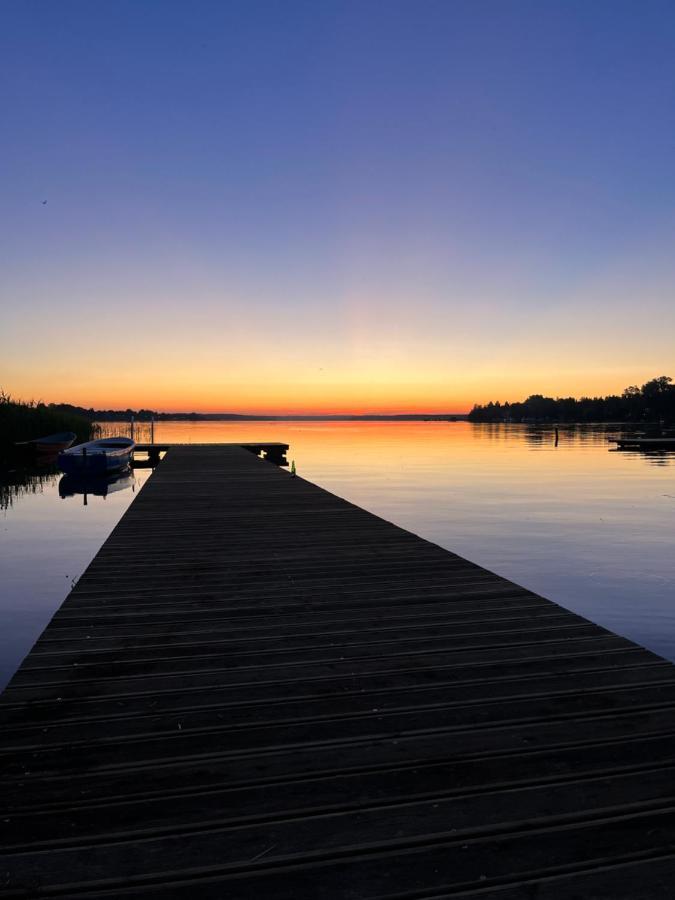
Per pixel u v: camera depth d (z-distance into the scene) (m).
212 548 6.12
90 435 33.59
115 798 2.00
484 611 4.05
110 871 1.67
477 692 2.80
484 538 10.00
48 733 2.44
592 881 1.64
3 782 2.09
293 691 2.83
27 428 25.38
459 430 80.88
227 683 2.93
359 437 55.53
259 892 1.60
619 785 2.06
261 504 9.32
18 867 1.68
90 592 4.54
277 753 2.28
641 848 1.76
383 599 4.35
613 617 5.81
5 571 7.75
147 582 4.83
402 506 13.73
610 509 13.17
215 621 3.87
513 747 2.31
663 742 2.35
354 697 2.76
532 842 1.79
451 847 1.77
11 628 5.52
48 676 3.01
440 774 2.13
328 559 5.63
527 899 1.57
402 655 3.28
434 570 5.21
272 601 4.30
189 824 1.86
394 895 1.59
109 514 12.66
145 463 26.12
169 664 3.17
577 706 2.65
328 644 3.45
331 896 1.59
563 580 7.24
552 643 3.44
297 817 1.90
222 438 51.44
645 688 2.84
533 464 25.38
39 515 12.50
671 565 8.04
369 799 1.99
